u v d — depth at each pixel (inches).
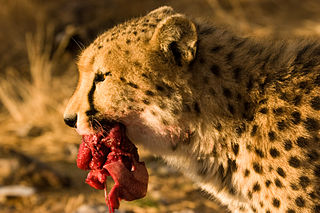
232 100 252.4
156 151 276.4
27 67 640.4
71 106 261.7
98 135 262.1
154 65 249.6
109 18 653.9
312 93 243.1
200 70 252.5
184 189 398.6
